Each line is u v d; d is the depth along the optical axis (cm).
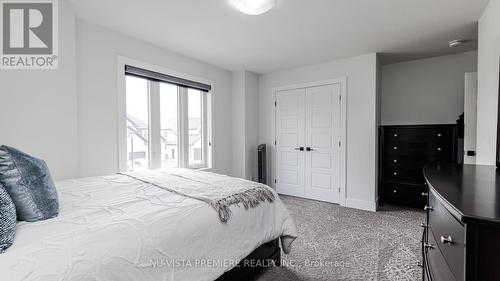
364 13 219
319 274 178
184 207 126
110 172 249
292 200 383
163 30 254
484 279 61
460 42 287
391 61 373
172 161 336
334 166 364
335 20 233
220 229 130
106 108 246
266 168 432
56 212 112
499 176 121
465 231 63
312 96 384
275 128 427
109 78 249
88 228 98
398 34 267
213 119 384
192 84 346
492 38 189
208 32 259
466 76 269
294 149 406
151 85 302
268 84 433
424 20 233
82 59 228
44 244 85
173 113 336
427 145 315
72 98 212
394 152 338
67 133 208
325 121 372
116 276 86
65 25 205
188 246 113
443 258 88
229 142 417
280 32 260
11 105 179
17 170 103
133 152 293
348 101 349
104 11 215
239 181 192
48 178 115
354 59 342
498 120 154
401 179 334
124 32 258
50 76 197
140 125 297
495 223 58
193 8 210
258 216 159
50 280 72
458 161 294
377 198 342
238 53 327
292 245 224
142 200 138
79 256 82
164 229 108
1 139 175
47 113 196
